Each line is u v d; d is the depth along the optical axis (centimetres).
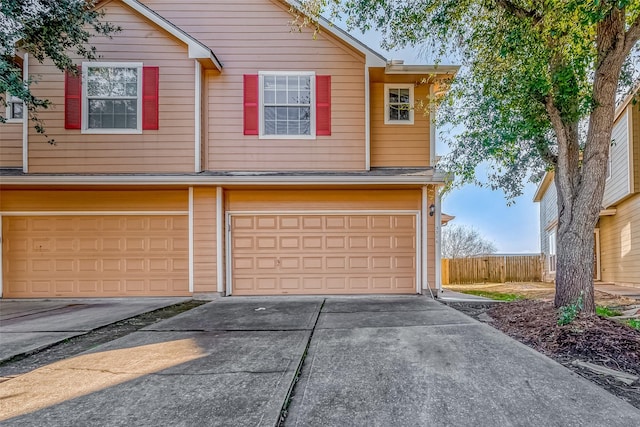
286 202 780
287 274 774
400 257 778
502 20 509
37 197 759
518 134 493
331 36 796
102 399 257
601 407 240
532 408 239
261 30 798
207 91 787
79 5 626
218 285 752
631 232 1092
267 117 793
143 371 310
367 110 785
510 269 1477
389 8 561
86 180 700
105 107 758
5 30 575
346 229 780
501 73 511
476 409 239
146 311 598
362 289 774
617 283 1197
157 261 761
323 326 472
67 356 357
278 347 375
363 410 238
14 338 422
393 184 742
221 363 327
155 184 725
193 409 240
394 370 306
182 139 760
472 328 449
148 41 763
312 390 269
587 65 477
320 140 788
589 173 469
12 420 229
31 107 657
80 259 758
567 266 475
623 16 443
